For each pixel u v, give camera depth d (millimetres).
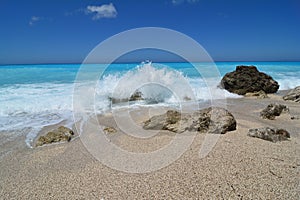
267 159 2945
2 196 2348
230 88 9188
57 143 3830
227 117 4164
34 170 2898
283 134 3807
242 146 3385
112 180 2586
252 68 9391
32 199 2289
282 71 19188
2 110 5863
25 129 4617
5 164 3084
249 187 2348
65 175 2736
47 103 6410
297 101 7379
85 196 2305
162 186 2428
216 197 2215
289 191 2270
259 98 8125
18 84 9750
